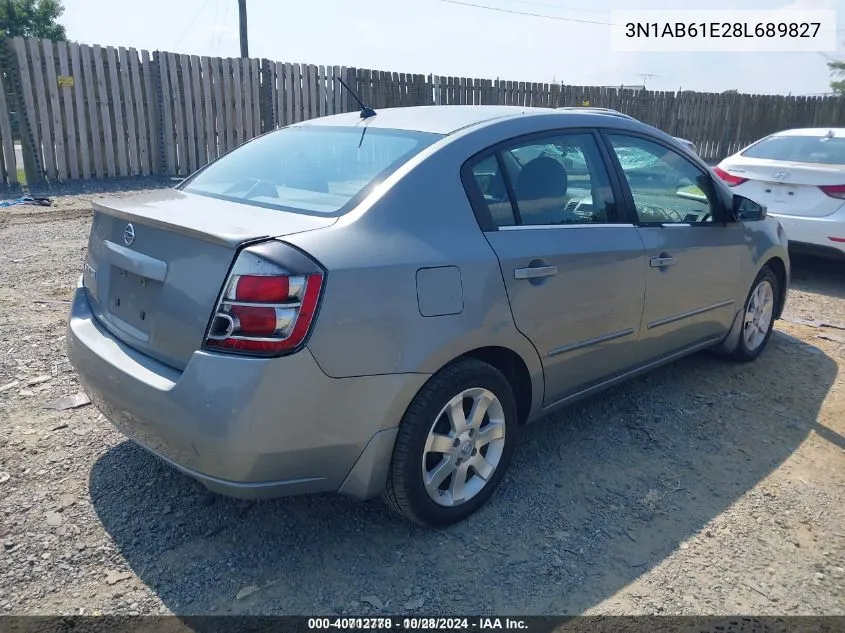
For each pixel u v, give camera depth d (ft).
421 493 9.43
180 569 9.06
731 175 24.94
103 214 10.61
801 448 12.76
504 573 9.22
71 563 9.06
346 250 8.50
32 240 25.17
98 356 9.50
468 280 9.45
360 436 8.68
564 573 9.26
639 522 10.41
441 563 9.37
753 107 66.13
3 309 17.85
